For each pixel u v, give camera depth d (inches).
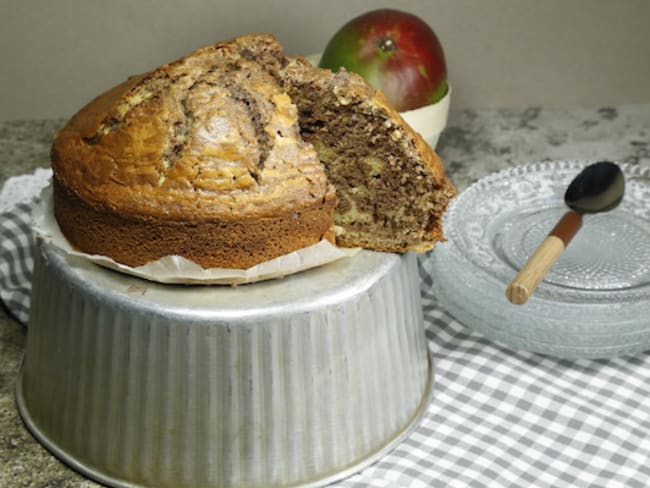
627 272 40.2
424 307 42.0
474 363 39.1
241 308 32.9
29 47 54.1
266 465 34.1
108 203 33.1
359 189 35.0
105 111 34.4
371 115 34.0
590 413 37.2
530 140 52.5
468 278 39.6
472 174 49.7
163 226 32.9
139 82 34.5
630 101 55.8
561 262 40.6
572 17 53.9
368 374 34.8
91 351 33.9
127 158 33.2
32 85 54.9
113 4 53.2
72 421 34.8
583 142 52.3
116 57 54.5
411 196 34.7
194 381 33.2
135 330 33.1
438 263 40.9
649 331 38.3
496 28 54.2
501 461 35.4
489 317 39.2
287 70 34.5
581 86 55.5
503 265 40.4
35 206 36.5
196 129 33.1
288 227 33.4
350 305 33.9
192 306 32.9
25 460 35.2
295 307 33.1
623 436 36.4
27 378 36.7
